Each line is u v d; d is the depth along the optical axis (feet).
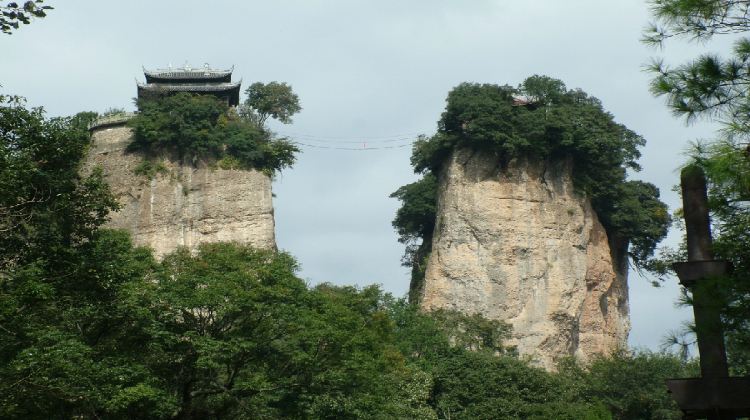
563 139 383.65
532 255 381.81
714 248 70.08
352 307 256.93
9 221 117.19
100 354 145.79
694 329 67.26
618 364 300.81
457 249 382.01
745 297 66.08
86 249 123.75
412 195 408.87
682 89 69.97
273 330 172.45
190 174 372.99
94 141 378.53
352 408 175.42
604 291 390.21
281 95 394.11
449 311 355.56
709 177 68.90
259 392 167.53
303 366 173.47
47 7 90.22
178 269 175.52
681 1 69.77
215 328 170.30
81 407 136.26
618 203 401.70
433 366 299.17
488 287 376.89
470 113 386.93
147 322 155.02
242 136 376.27
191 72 396.98
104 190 124.57
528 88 399.03
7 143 115.24
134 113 383.45
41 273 115.55
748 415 66.49
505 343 368.27
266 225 369.50
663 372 293.84
